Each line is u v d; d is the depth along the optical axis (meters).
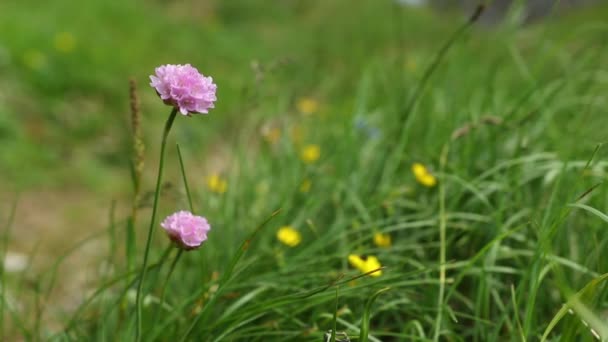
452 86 0.90
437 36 2.41
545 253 0.60
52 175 1.35
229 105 2.09
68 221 1.17
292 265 0.69
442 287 0.63
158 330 0.62
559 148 0.75
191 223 0.58
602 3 2.05
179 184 1.02
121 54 2.31
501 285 0.67
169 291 0.72
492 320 0.67
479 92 0.88
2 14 2.19
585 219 0.70
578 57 0.87
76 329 0.67
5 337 0.75
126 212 1.26
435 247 0.72
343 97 1.07
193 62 2.77
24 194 1.24
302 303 0.65
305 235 0.74
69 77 1.82
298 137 0.93
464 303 0.69
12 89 1.67
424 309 0.65
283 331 0.64
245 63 3.02
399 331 0.67
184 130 1.11
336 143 0.84
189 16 4.15
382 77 0.93
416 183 0.77
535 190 0.75
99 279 0.74
